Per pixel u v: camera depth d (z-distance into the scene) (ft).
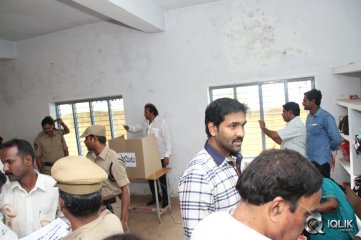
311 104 10.11
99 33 14.98
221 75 13.06
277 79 12.28
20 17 13.01
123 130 15.49
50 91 16.56
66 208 3.47
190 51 13.44
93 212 3.48
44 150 14.34
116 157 7.38
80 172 3.46
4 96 17.81
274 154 2.27
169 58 13.82
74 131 16.70
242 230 2.11
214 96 13.64
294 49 11.91
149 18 12.00
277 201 2.02
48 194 5.25
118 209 7.66
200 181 3.80
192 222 3.71
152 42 14.01
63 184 3.47
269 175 2.06
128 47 14.48
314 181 2.06
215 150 4.10
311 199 2.09
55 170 3.60
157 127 13.25
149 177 11.35
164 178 12.81
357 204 5.60
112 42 14.78
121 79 14.83
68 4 11.86
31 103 17.16
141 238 2.00
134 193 15.20
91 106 16.06
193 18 13.21
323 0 11.41
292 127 9.55
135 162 11.28
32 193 5.15
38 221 5.13
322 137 10.00
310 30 11.66
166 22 13.66
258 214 2.11
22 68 17.12
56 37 15.97
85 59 15.46
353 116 9.52
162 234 10.58
